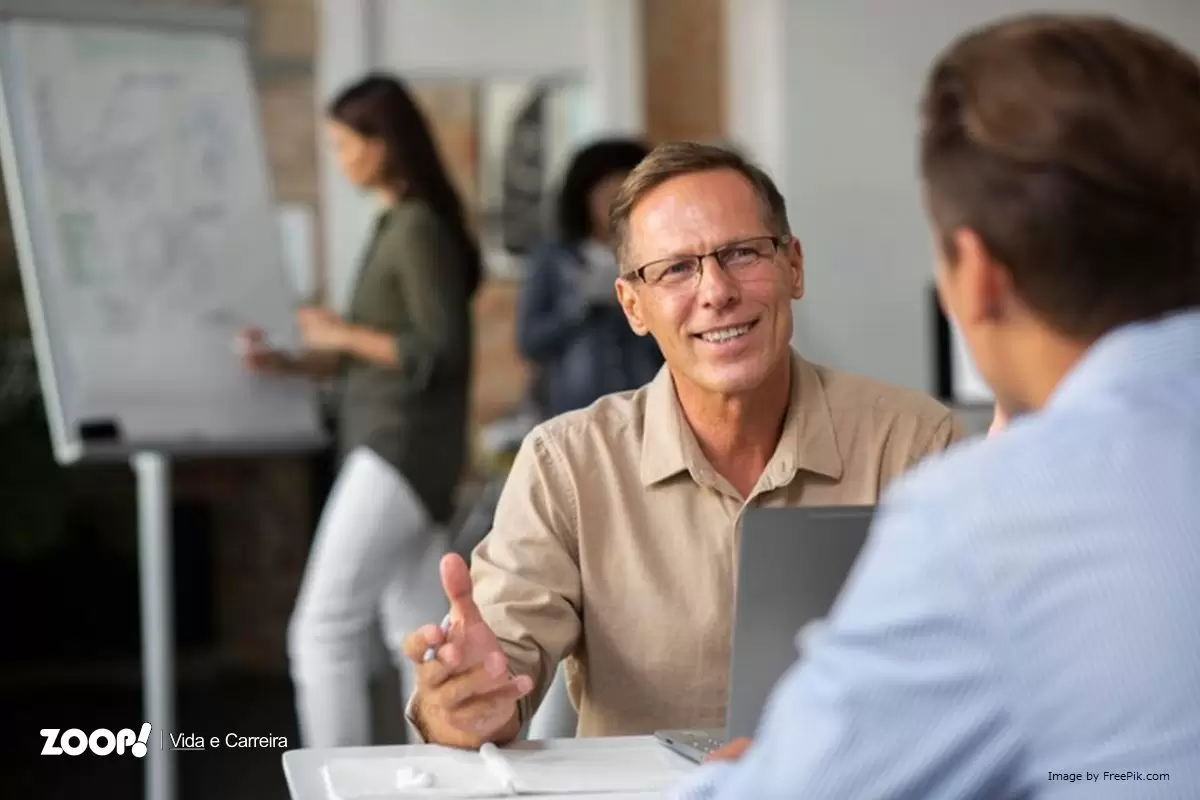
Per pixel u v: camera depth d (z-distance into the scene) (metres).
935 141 0.97
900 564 0.90
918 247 5.61
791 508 1.44
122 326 3.52
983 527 0.88
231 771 4.16
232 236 3.69
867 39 5.57
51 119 3.52
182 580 5.59
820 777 0.90
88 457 3.43
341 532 3.33
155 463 3.51
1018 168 0.92
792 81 5.55
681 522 1.79
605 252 4.09
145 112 3.64
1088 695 0.86
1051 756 0.88
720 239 1.74
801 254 1.85
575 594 1.79
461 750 1.57
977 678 0.87
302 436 3.66
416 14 5.76
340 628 3.31
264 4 5.66
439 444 3.40
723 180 1.77
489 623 1.74
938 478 0.92
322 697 3.29
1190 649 0.85
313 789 1.43
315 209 5.72
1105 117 0.91
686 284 1.75
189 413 3.55
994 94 0.93
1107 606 0.86
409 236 3.39
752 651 1.43
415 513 3.37
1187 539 0.86
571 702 1.95
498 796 1.40
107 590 5.55
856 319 5.59
